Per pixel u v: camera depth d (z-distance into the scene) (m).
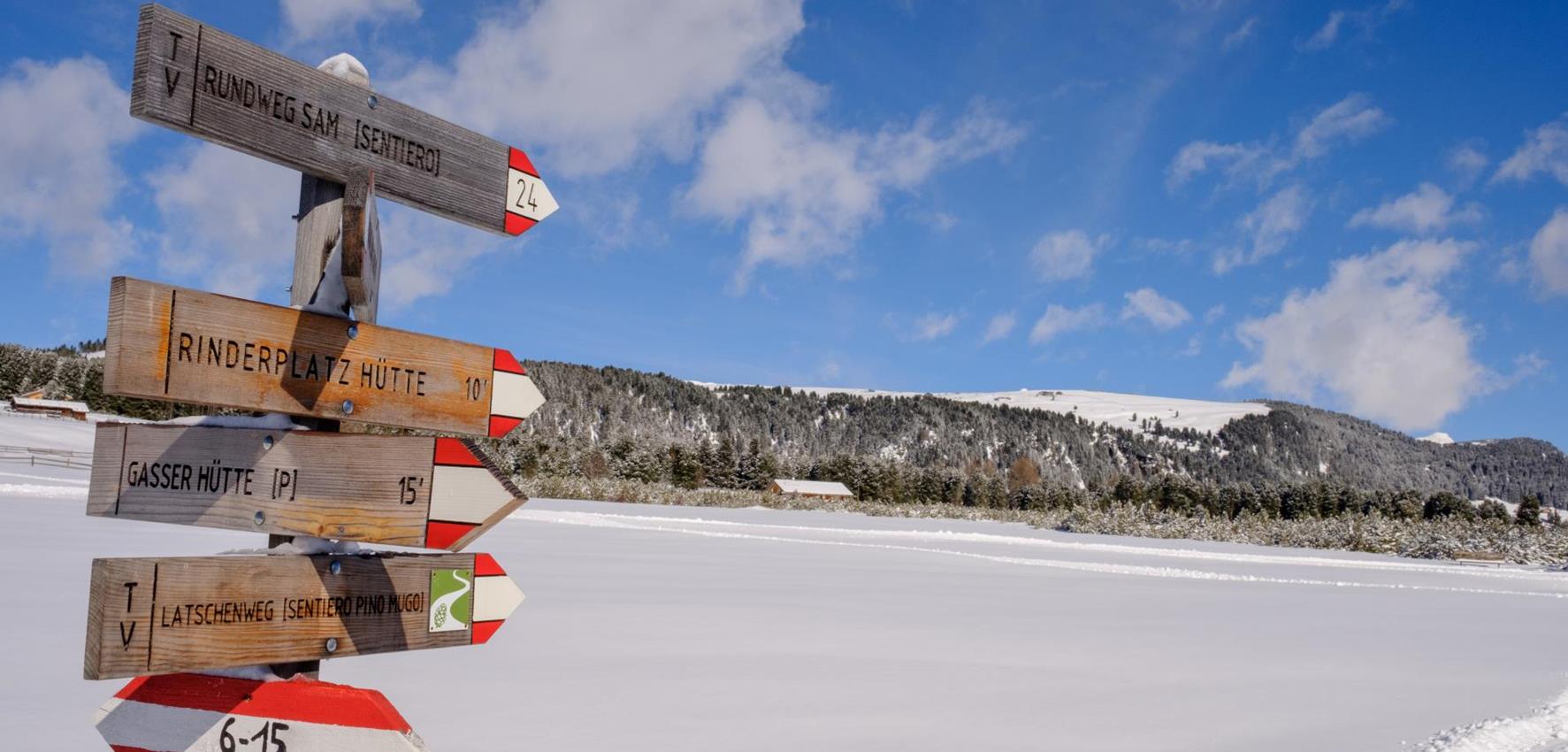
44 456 47.12
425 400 2.46
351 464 2.29
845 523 40.06
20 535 14.90
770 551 20.52
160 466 2.29
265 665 2.25
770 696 6.43
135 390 1.99
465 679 6.67
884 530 35.22
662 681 6.78
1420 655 9.34
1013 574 17.48
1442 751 5.38
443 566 2.49
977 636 9.46
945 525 42.62
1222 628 10.95
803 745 5.29
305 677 2.22
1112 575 18.50
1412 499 85.50
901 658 8.06
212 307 2.11
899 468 100.38
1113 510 42.00
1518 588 19.91
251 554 2.23
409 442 2.32
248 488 2.24
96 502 2.31
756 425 186.62
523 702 6.04
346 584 2.31
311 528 2.24
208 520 2.24
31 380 81.00
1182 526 39.16
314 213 2.39
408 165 2.56
